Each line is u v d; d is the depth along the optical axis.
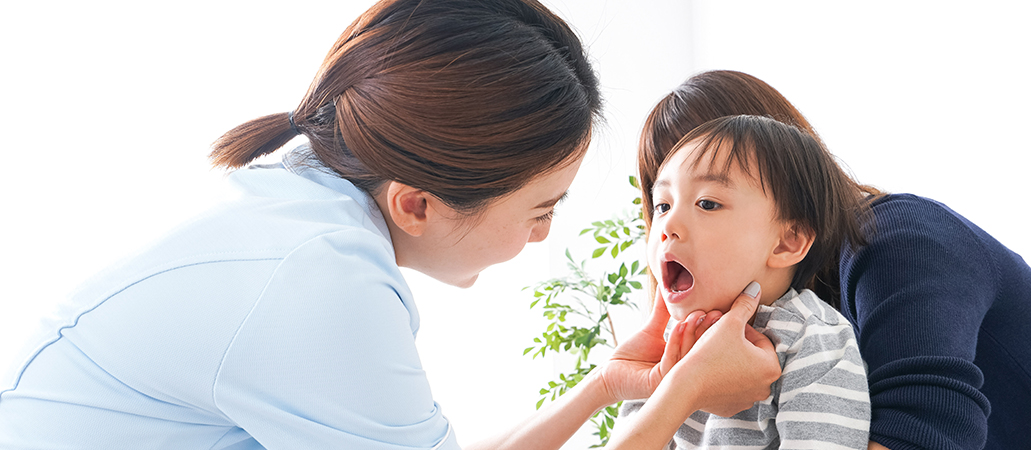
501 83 0.60
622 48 2.26
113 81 1.92
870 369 0.69
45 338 0.60
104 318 0.57
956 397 0.62
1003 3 1.06
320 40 2.04
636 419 0.67
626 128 2.27
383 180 0.68
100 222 1.90
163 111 1.95
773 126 0.71
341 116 0.65
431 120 0.60
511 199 0.66
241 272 0.57
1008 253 0.76
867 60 1.40
